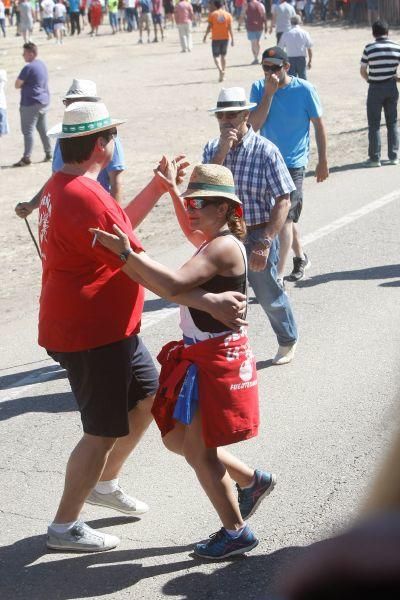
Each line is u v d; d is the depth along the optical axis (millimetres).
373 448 6414
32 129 21500
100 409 5203
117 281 5148
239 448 6742
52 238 5133
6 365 9164
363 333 9023
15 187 19422
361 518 676
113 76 37688
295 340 8422
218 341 4887
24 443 7168
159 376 5180
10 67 43438
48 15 56438
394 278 10766
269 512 5703
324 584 655
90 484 5340
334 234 12953
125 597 4914
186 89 32156
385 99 17438
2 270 13352
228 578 4988
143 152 21781
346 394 7562
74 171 5203
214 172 5086
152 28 58875
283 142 10109
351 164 18125
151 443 6980
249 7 37625
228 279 4957
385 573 646
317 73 33594
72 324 5145
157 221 15250
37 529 5793
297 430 6957
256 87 10328
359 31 47969
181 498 6070
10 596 5023
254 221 7922
